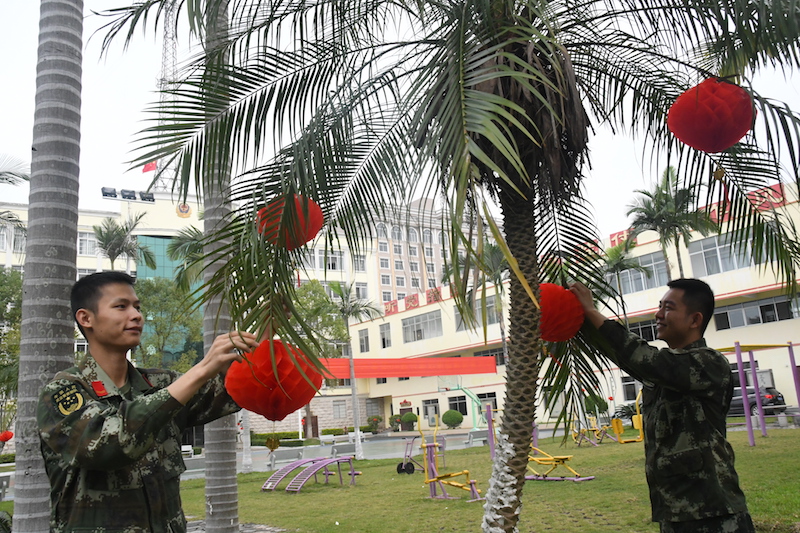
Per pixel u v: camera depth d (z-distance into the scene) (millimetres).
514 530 2924
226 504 5309
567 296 2814
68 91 3773
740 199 3590
